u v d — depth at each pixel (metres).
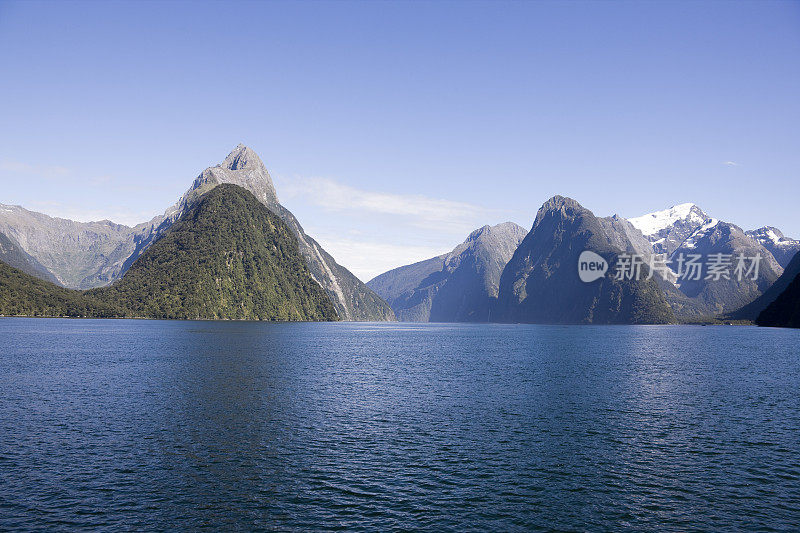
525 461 35.69
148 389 59.78
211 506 27.89
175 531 25.11
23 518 26.11
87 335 153.88
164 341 132.25
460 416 48.84
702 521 26.98
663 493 30.48
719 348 142.50
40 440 38.81
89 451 36.44
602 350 134.38
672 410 52.38
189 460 34.97
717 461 36.12
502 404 54.88
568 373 81.50
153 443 38.44
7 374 70.81
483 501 29.05
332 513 27.27
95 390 58.97
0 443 37.94
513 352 126.75
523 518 27.06
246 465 34.19
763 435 42.81
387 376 76.06
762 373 82.75
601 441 40.69
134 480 31.31
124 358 91.31
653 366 92.94
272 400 54.88
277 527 25.67
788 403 56.62
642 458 36.62
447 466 34.50
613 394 61.50
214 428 42.97
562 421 47.16
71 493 29.25
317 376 73.75
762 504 29.09
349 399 56.50
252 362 88.56
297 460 35.31
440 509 27.95
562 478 32.62
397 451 37.53
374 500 28.97
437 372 81.88
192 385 63.03
